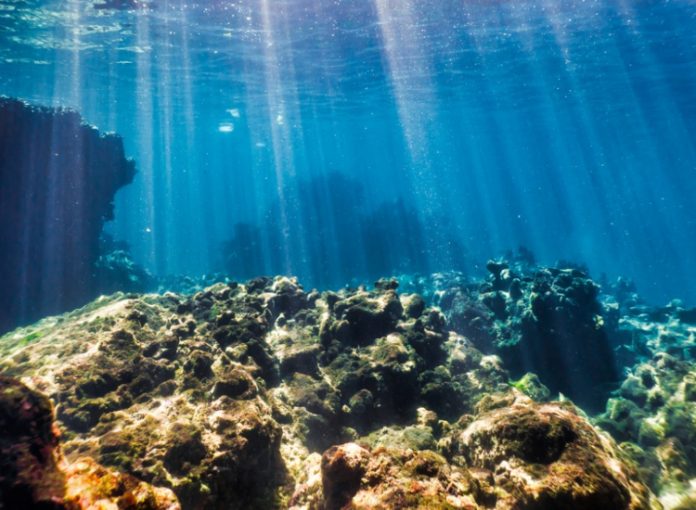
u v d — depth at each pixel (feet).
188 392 11.59
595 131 146.72
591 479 7.22
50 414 6.53
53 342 14.28
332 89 92.63
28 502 5.45
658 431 15.15
